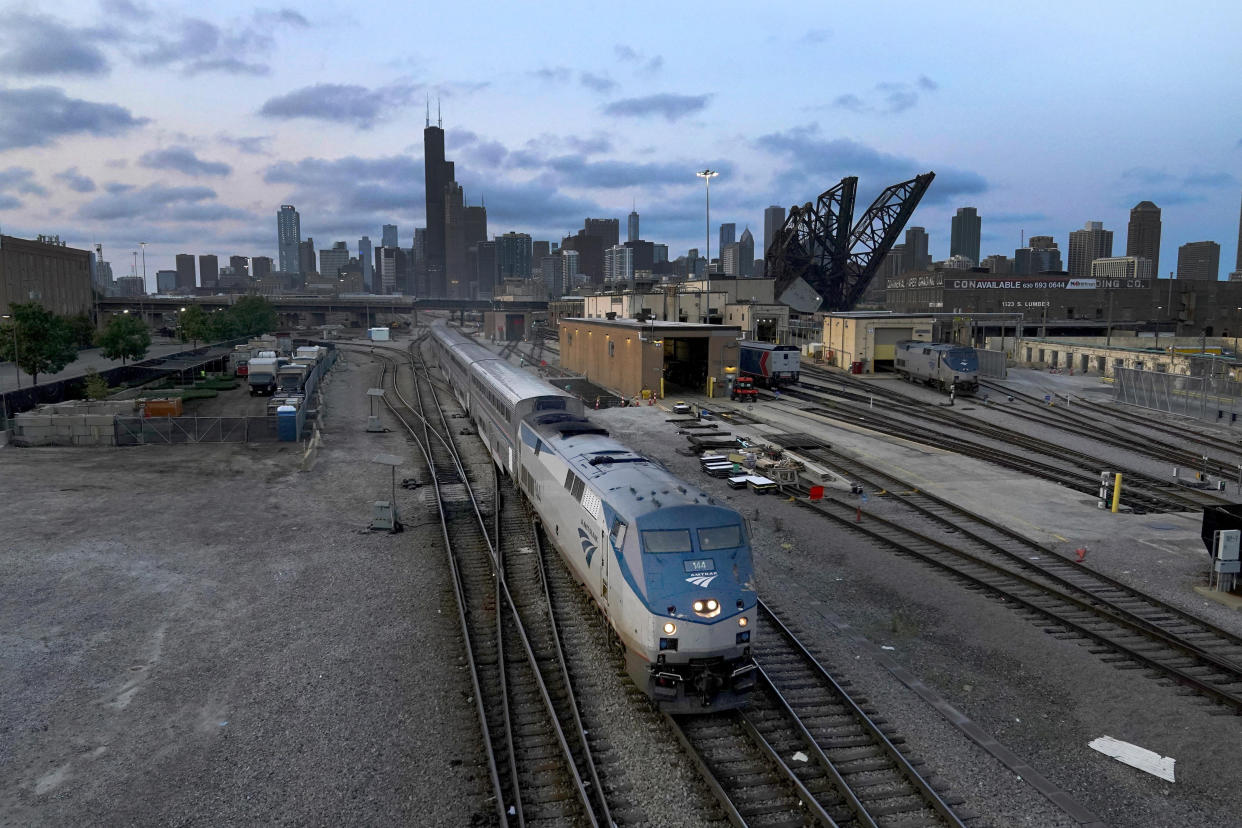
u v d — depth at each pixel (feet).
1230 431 128.57
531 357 282.77
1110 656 48.14
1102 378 199.62
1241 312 393.91
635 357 164.35
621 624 41.63
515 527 74.90
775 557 65.72
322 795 34.06
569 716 40.63
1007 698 42.88
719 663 39.42
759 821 32.42
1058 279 421.18
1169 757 37.32
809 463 97.76
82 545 68.08
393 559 65.67
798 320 324.19
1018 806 33.45
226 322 340.59
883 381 201.16
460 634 50.88
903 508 81.82
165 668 45.83
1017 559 64.95
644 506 42.29
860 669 46.03
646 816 32.63
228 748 37.63
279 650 48.32
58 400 146.41
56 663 46.29
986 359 204.64
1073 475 96.22
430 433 129.80
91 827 31.89
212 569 62.64
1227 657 48.26
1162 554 67.51
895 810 33.14
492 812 32.99
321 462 105.50
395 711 41.22
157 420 116.78
